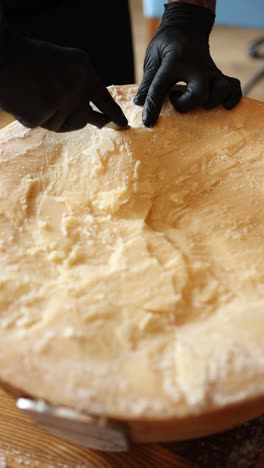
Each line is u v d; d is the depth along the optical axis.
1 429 0.69
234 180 0.79
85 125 0.78
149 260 0.65
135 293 0.61
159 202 0.77
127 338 0.57
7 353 0.55
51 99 0.70
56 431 0.59
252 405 0.52
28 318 0.59
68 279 0.63
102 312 0.59
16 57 0.66
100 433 0.53
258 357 0.54
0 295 0.61
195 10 0.95
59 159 0.80
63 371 0.53
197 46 0.90
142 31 2.76
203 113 0.87
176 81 0.89
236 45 2.63
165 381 0.53
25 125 0.74
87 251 0.68
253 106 0.88
